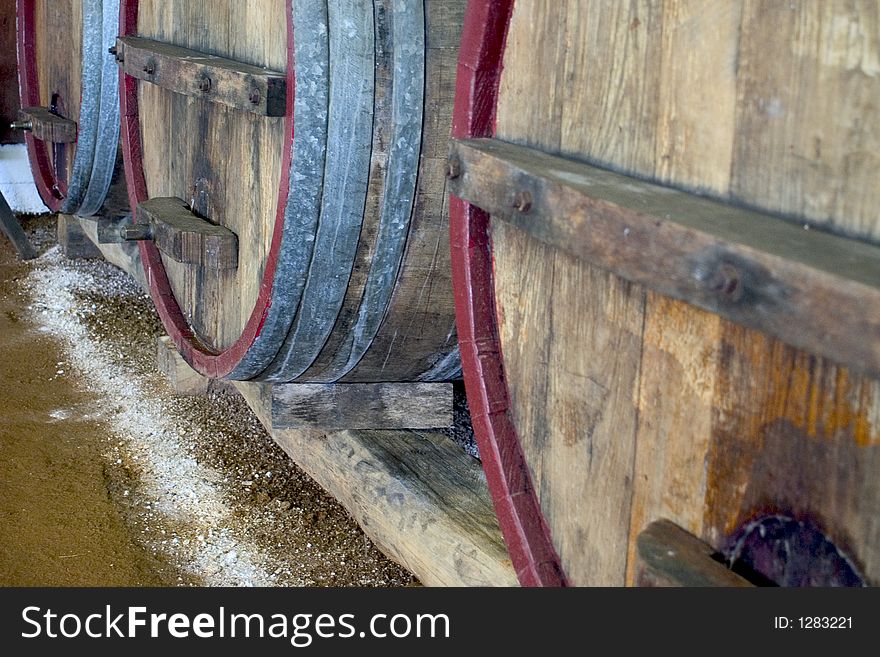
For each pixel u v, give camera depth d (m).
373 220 2.53
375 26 2.42
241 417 4.11
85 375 4.53
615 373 1.62
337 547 3.21
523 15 1.78
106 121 4.39
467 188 1.80
